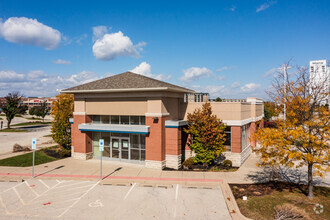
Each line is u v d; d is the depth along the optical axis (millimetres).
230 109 19047
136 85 18422
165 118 18375
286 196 12211
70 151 22234
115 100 19438
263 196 12320
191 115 18797
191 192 13266
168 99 19016
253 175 16141
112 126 18812
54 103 23656
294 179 15203
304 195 12320
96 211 10969
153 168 17922
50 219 10227
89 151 20922
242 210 10805
